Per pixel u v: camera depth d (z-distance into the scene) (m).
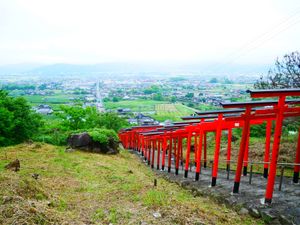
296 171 13.55
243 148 12.13
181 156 24.14
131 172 16.88
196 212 9.44
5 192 8.62
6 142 24.44
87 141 23.61
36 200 9.23
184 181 15.96
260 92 9.94
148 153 27.41
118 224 8.32
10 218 7.25
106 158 21.56
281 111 10.77
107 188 12.32
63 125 33.75
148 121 67.00
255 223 9.43
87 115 36.31
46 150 21.77
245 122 11.98
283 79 18.31
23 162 16.61
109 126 45.16
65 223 7.97
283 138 22.73
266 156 15.29
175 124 18.67
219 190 13.03
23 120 25.91
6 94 26.72
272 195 11.12
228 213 10.26
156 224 8.20
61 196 10.86
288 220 8.96
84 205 10.06
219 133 13.99
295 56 18.00
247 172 17.48
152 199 10.15
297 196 11.31
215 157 14.04
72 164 17.34
